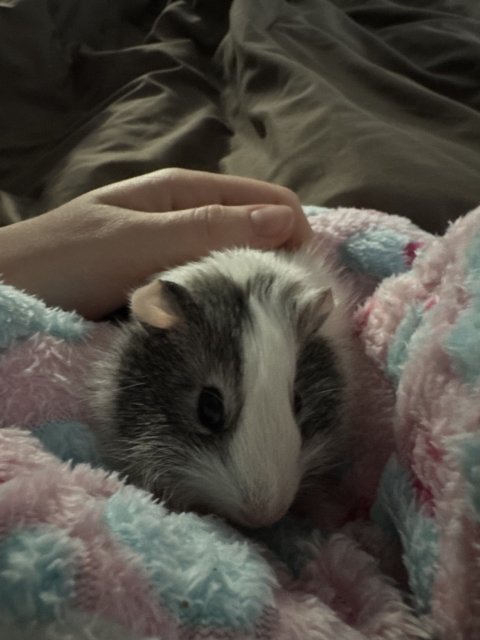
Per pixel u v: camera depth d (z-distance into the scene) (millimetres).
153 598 93
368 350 150
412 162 239
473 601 97
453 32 342
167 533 102
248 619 96
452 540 100
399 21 365
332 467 162
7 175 297
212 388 149
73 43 356
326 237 197
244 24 332
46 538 91
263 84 307
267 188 204
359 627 113
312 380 161
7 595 87
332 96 276
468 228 131
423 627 109
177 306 159
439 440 108
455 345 111
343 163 243
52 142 314
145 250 182
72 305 182
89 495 106
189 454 149
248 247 188
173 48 356
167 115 312
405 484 124
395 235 192
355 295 186
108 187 200
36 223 187
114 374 165
